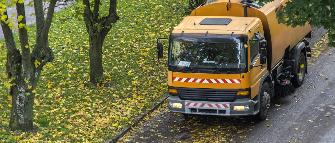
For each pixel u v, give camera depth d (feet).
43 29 53.21
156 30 91.76
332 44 50.11
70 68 74.74
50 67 74.59
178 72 56.65
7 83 53.52
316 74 73.97
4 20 48.21
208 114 56.85
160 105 65.16
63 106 62.85
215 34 55.52
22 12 50.80
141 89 68.90
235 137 56.39
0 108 61.41
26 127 55.88
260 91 58.29
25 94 54.85
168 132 58.29
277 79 65.31
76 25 95.86
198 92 56.54
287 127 58.34
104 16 67.26
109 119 60.13
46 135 55.31
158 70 75.25
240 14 61.05
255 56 57.21
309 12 49.60
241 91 55.47
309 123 59.11
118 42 85.71
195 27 57.26
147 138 56.85
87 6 65.62
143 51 82.17
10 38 52.95
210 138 56.34
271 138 55.77
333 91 68.13
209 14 62.18
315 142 54.39
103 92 67.36
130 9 102.99
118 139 56.39
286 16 50.96
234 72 55.16
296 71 68.08
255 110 57.31
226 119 61.36
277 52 63.05
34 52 53.83
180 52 56.59
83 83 69.46
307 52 73.67
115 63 77.15
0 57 55.62
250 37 55.83
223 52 55.47
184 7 102.32
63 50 82.38
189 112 57.26
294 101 65.62
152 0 108.68
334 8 49.24
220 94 56.03
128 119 60.44
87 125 58.49
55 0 52.29
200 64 55.98
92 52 68.54
